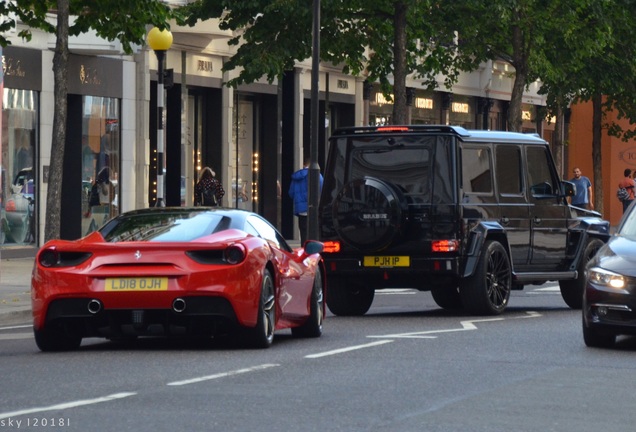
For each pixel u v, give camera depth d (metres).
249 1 50.53
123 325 22.16
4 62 49.81
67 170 53.97
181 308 21.81
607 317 23.33
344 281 32.09
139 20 39.47
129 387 17.78
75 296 22.00
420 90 78.25
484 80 84.94
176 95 58.75
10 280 40.12
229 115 61.88
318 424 14.91
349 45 53.59
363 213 31.19
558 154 78.31
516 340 24.89
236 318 22.08
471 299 31.19
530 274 32.78
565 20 56.91
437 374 19.61
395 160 31.50
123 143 56.06
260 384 18.20
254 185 64.75
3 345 24.16
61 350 23.05
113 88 55.28
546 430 14.84
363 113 72.50
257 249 22.66
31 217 51.91
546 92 71.19
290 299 24.30
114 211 55.91
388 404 16.53
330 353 22.28
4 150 50.25
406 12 50.78
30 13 39.72
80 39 52.47
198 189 55.44
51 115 52.62
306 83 67.56
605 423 15.41
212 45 60.19
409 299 38.19
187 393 17.22
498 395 17.52
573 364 21.17
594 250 35.00
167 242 22.19
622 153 105.25
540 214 33.38
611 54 66.06
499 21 54.62
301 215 49.06
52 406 15.95
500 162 32.38
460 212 30.88
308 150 68.69
